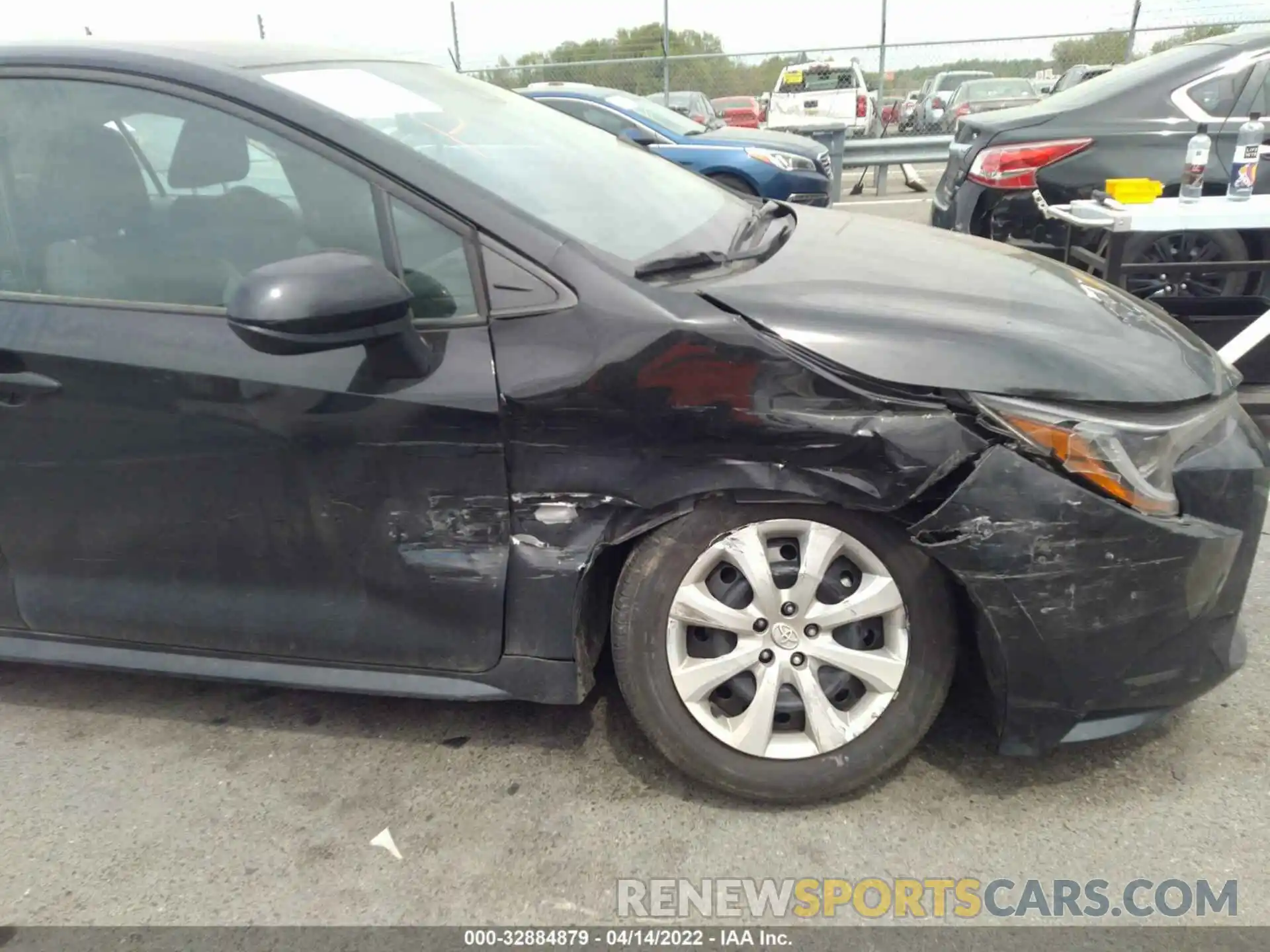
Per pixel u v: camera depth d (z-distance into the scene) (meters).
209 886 2.06
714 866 2.05
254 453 2.14
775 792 2.16
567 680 2.15
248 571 2.27
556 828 2.18
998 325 2.00
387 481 2.10
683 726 2.15
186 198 2.18
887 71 12.40
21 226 2.26
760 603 2.07
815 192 8.34
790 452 1.93
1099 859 2.03
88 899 2.04
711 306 1.96
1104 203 3.92
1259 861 2.00
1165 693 2.04
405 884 2.04
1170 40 11.65
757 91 12.85
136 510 2.27
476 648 2.19
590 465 2.00
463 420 2.01
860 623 2.12
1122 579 1.92
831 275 2.18
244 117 2.14
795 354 1.91
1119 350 2.03
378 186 2.07
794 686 2.13
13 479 2.31
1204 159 3.79
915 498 1.92
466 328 2.02
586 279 1.99
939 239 2.71
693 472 1.97
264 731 2.57
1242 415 2.17
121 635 2.42
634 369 1.94
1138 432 1.90
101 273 2.22
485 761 2.41
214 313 2.14
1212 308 4.30
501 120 2.66
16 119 2.25
